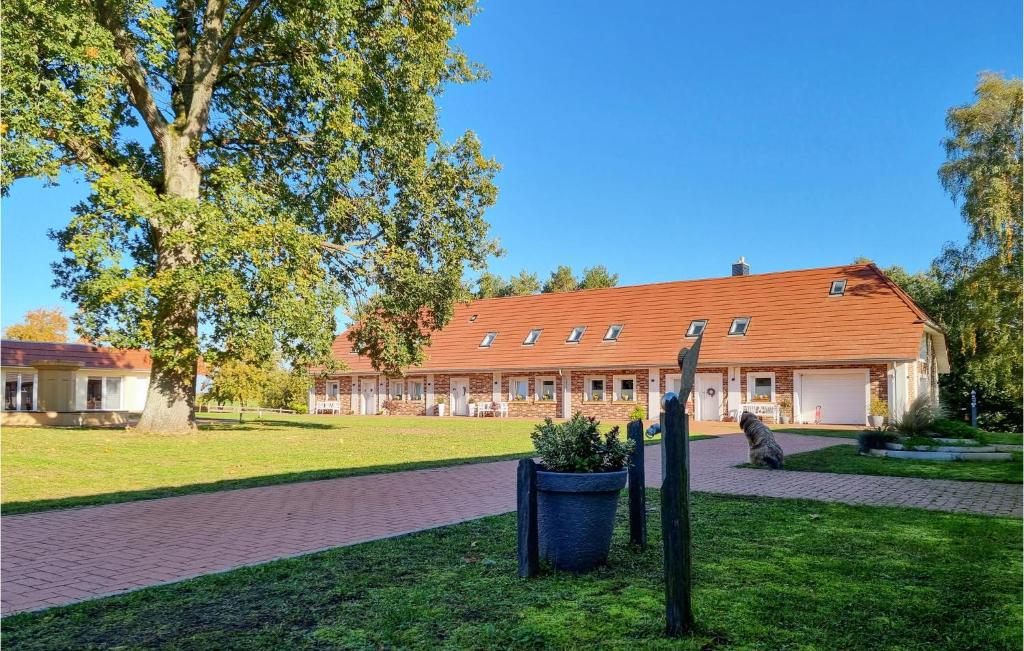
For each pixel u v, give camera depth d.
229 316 17.12
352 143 19.31
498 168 23.81
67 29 14.16
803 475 11.19
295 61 19.47
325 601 4.38
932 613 4.09
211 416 37.66
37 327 60.59
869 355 27.75
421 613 4.12
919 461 13.29
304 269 18.64
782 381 30.14
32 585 4.91
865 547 5.79
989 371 32.88
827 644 3.62
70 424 27.28
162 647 3.63
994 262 30.62
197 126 19.52
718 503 8.12
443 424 29.53
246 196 16.86
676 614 3.73
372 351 24.48
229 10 20.88
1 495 9.06
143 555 5.79
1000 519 7.07
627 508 7.95
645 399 33.88
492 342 40.47
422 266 23.36
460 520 7.30
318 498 8.86
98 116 15.25
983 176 30.30
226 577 4.93
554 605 4.28
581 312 39.56
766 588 4.59
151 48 15.74
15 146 13.91
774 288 34.34
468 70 22.05
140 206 15.70
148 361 39.50
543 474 5.10
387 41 18.83
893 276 46.44
